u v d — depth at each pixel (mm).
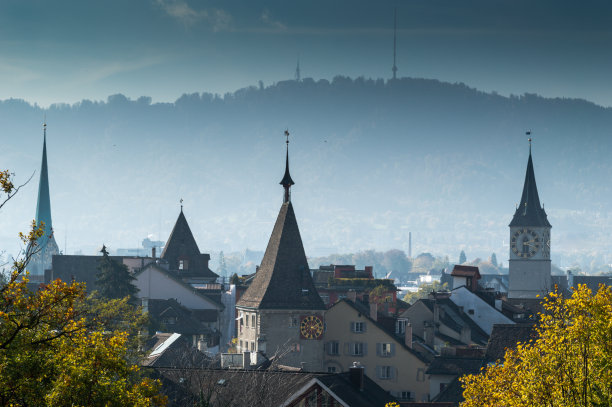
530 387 79438
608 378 76312
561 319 81125
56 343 63875
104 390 63125
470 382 87625
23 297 63125
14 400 61281
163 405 67375
